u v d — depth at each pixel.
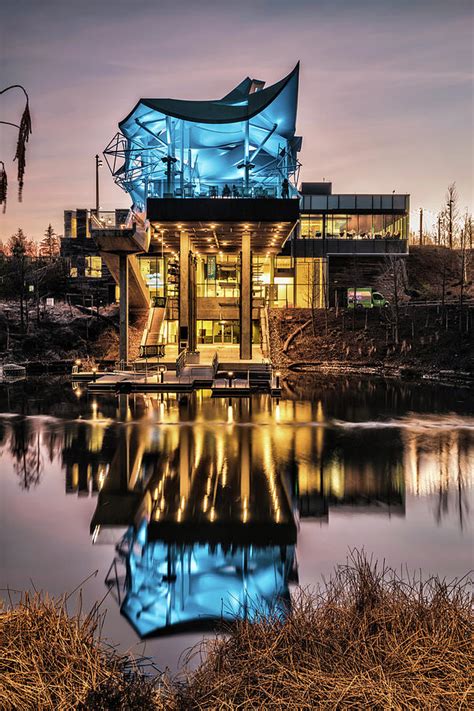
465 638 6.17
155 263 59.78
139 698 5.53
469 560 10.29
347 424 23.03
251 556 10.53
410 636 6.09
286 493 14.23
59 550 10.74
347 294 62.53
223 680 5.69
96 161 50.34
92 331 52.81
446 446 19.14
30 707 5.23
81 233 71.00
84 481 15.16
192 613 8.41
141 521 12.32
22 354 48.12
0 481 15.15
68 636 6.26
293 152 59.44
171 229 44.44
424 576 9.55
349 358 47.72
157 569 9.95
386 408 27.06
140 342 49.84
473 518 12.50
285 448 18.78
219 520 12.40
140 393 32.34
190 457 17.59
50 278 62.94
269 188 42.28
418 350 45.94
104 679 5.73
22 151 4.45
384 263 62.62
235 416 24.86
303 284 63.06
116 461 17.09
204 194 43.22
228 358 44.12
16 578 9.51
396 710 5.18
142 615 8.30
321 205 63.22
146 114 46.34
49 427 22.17
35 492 14.23
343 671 5.72
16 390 33.44
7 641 5.94
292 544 11.09
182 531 11.74
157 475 15.73
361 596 7.13
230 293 58.22
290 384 36.38
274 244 53.41
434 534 11.57
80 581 9.45
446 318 48.38
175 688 6.08
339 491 14.43
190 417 24.50
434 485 14.91
